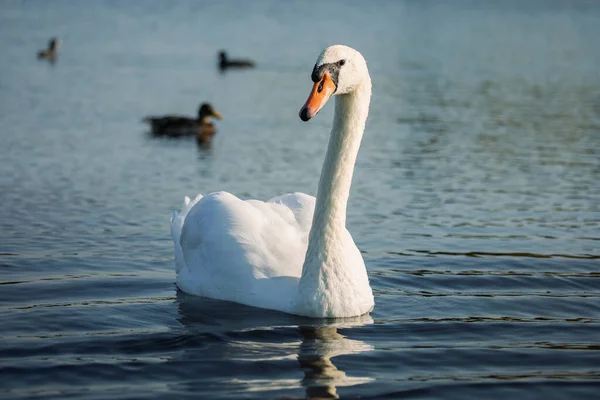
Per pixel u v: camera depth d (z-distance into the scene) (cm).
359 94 959
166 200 1697
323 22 7000
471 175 1966
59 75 3791
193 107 3161
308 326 973
